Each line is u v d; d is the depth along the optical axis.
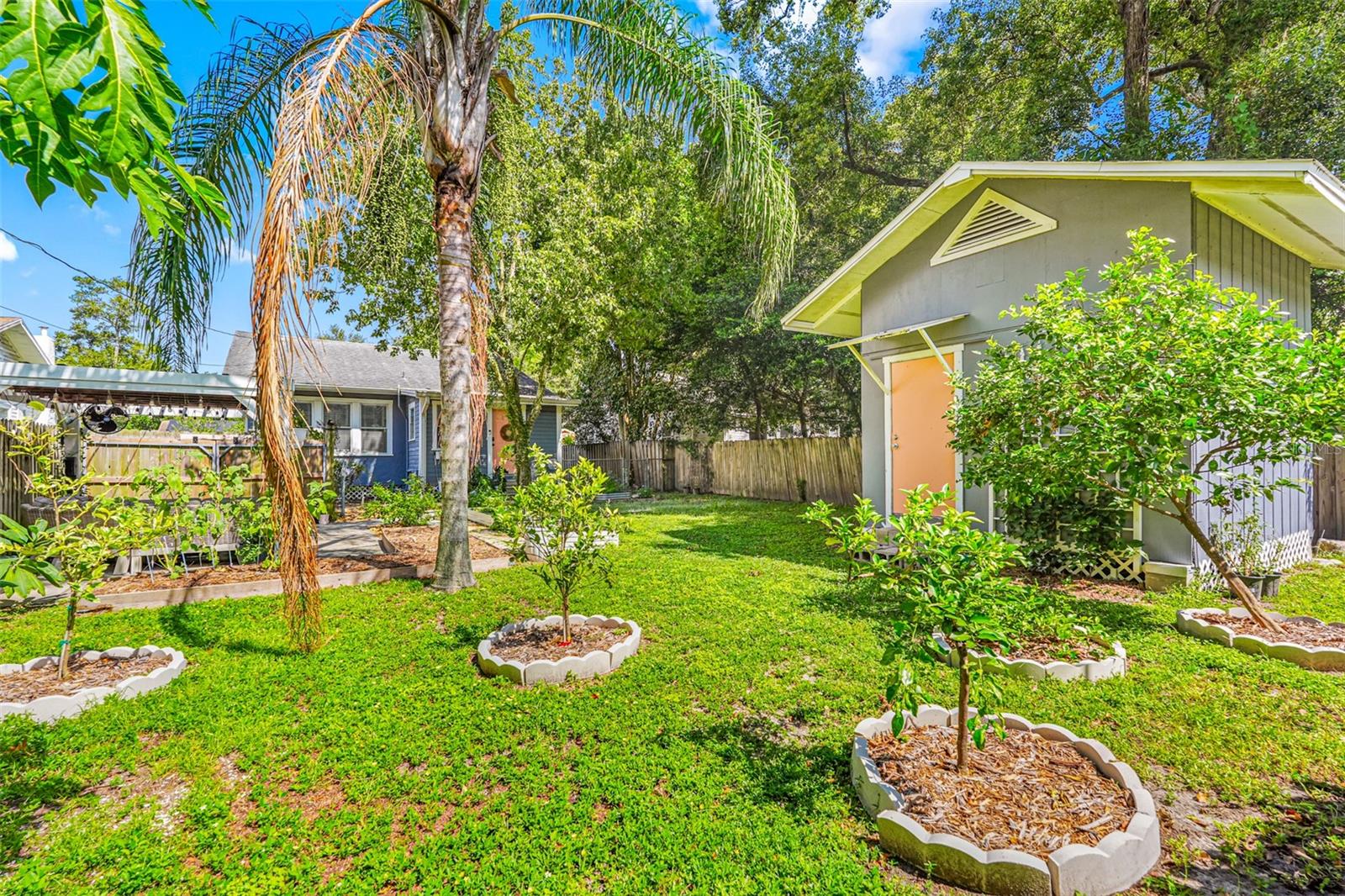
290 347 3.29
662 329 15.09
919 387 7.57
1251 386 3.55
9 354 12.77
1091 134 12.29
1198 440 3.83
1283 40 9.68
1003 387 4.69
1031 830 1.97
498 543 7.82
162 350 5.75
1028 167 5.99
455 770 2.55
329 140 3.71
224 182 5.57
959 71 13.68
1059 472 4.34
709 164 6.07
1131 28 10.93
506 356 10.72
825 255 15.27
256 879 1.94
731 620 4.52
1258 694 3.19
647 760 2.60
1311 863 1.98
